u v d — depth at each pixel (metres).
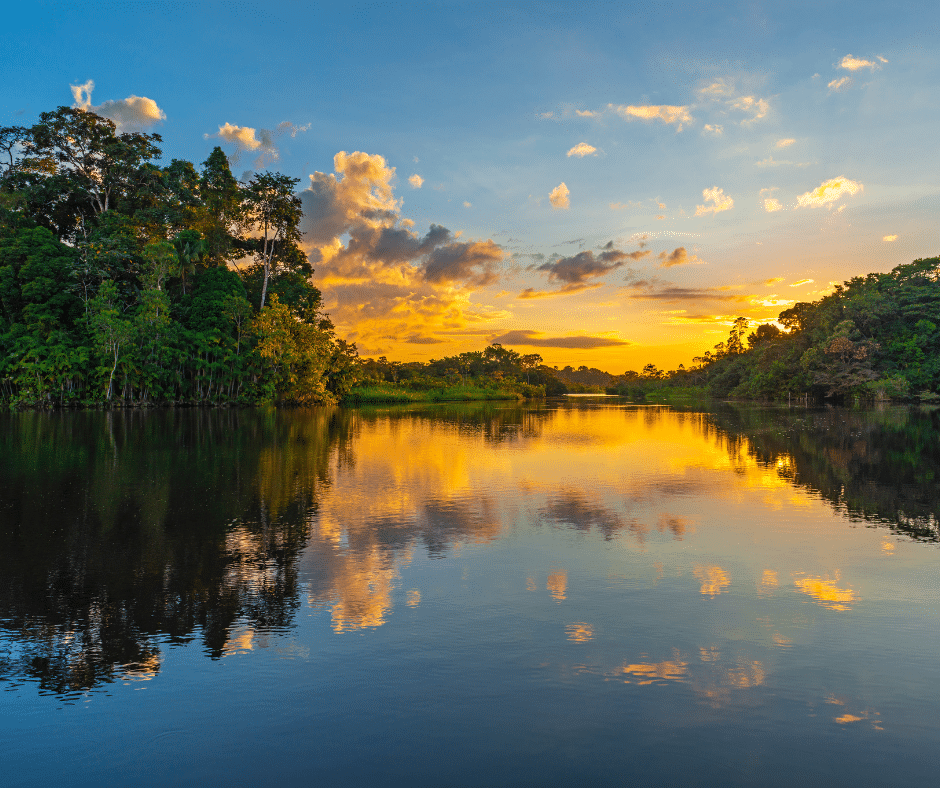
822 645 6.88
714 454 26.20
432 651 6.72
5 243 60.69
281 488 17.30
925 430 38.81
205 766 4.74
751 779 4.54
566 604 8.17
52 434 32.50
